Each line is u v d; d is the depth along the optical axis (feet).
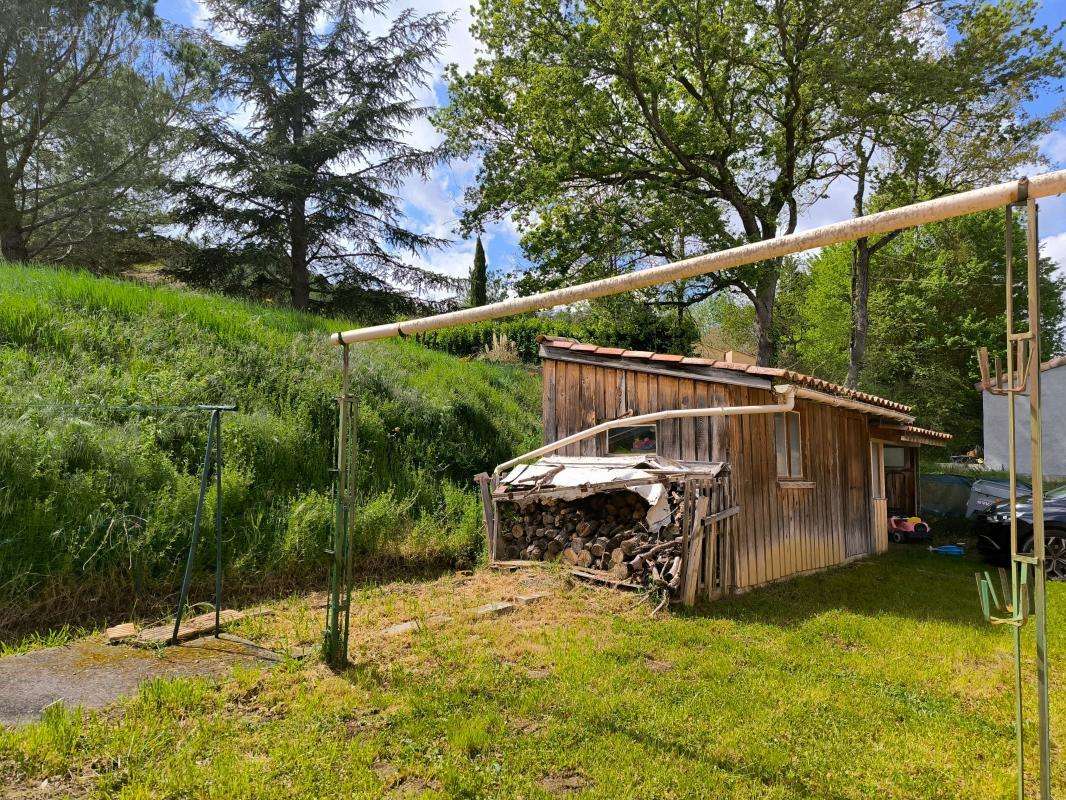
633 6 54.75
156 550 21.04
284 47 78.95
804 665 17.26
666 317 69.82
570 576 25.17
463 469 36.11
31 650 16.22
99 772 10.55
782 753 12.16
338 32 78.95
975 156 61.87
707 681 15.70
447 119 65.46
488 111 63.62
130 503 21.61
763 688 15.39
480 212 64.64
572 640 18.22
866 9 53.42
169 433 25.48
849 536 35.86
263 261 73.67
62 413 23.00
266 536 23.85
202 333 35.04
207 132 70.44
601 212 62.95
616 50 58.59
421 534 28.14
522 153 64.90
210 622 18.49
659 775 11.34
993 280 97.96
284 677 14.74
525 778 11.14
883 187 64.95
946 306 101.86
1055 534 31.86
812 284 119.55
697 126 61.82
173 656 15.88
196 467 25.07
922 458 96.63
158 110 59.98
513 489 28.14
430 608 21.04
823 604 24.56
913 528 43.14
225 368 32.35
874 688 15.84
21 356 26.58
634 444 29.53
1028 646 19.57
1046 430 62.13
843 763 12.07
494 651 17.16
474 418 41.37
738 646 18.47
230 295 75.15
